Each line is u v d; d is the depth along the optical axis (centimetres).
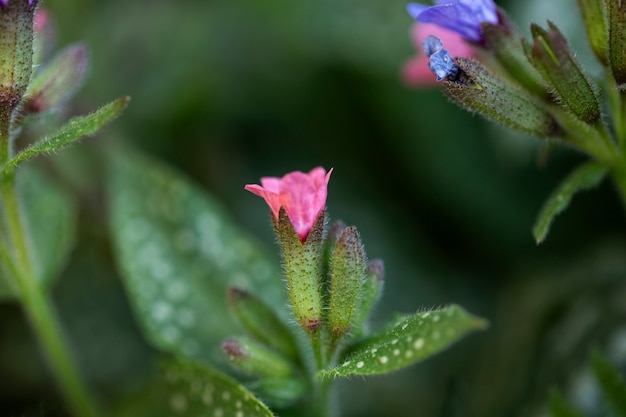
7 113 20
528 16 25
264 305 21
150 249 23
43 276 23
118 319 26
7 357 25
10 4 19
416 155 27
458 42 23
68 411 23
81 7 28
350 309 20
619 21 20
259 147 27
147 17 28
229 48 28
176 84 27
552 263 26
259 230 26
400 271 26
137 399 22
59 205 23
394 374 25
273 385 21
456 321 19
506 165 26
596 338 24
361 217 27
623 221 26
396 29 27
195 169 27
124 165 24
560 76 20
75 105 27
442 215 27
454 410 23
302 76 27
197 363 21
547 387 24
